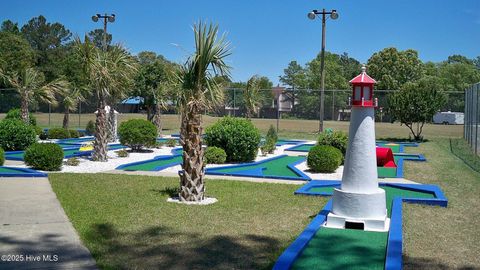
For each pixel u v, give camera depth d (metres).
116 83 15.21
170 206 8.21
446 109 32.56
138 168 13.75
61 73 24.78
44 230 6.55
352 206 6.84
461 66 70.12
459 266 5.41
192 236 6.41
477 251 6.00
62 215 7.42
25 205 8.10
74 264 5.19
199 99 8.52
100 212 7.64
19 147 17.12
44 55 56.25
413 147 22.03
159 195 9.21
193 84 8.51
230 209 8.12
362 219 6.77
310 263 5.25
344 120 40.38
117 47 15.66
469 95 22.50
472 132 20.30
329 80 65.31
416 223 7.42
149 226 6.86
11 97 35.47
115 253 5.61
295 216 7.72
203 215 7.61
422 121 25.91
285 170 13.67
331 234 6.48
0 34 49.84
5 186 9.98
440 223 7.45
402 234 6.39
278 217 7.64
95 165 14.10
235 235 6.53
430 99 25.41
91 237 6.20
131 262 5.30
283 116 38.03
